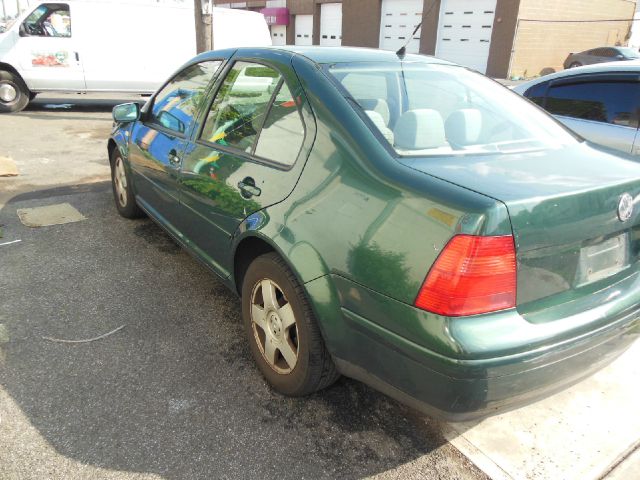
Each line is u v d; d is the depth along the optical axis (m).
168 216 3.60
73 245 4.12
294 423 2.38
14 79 10.12
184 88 3.61
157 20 10.88
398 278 1.83
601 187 1.93
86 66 10.49
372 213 1.95
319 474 2.12
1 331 2.93
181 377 2.64
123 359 2.76
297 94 2.48
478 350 1.69
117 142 4.41
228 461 2.15
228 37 11.82
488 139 2.45
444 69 2.98
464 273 1.69
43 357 2.73
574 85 4.91
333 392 2.60
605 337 1.99
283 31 30.31
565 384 1.99
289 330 2.41
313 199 2.19
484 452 2.28
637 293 2.14
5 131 8.47
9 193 5.35
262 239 2.39
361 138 2.14
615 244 2.10
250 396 2.54
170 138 3.47
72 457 2.12
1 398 2.42
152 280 3.62
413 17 23.94
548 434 2.39
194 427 2.32
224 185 2.73
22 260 3.82
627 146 4.44
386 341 1.89
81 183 5.82
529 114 2.83
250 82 2.87
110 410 2.39
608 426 2.45
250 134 2.72
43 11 10.04
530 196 1.77
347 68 2.60
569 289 1.95
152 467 2.10
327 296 2.09
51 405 2.40
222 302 3.38
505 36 21.31
